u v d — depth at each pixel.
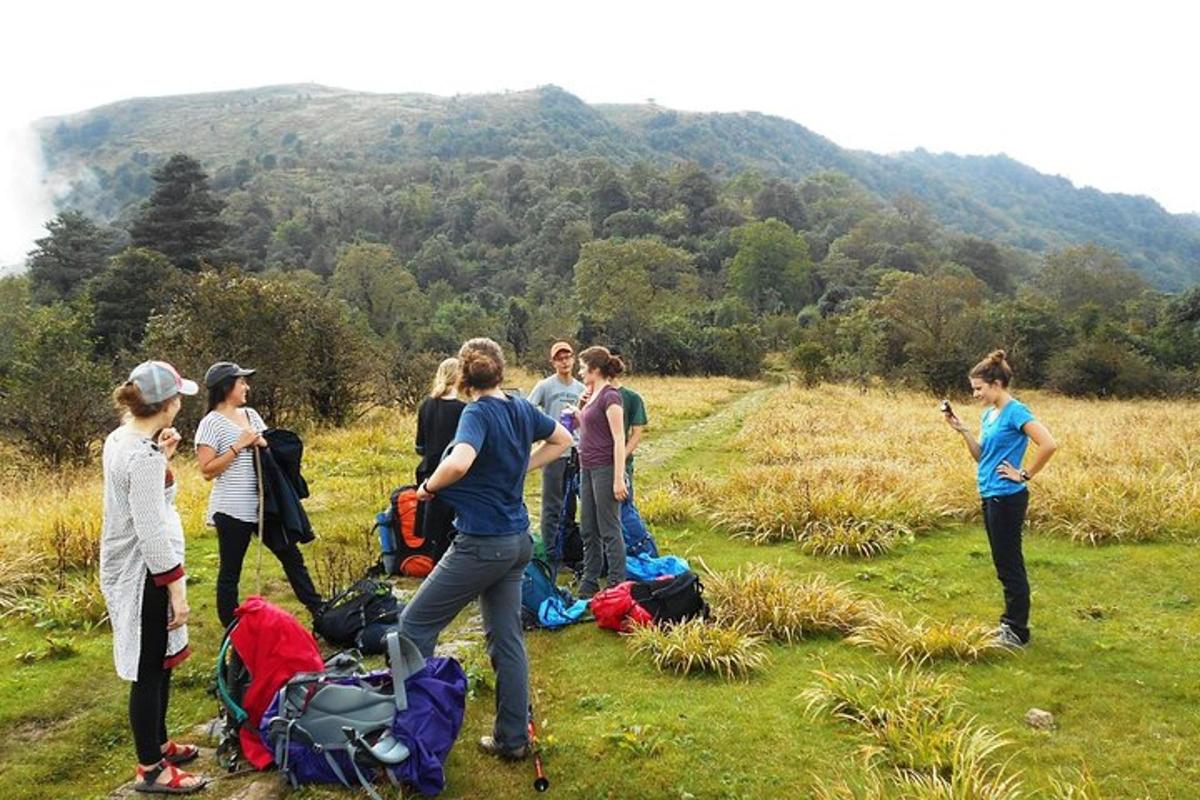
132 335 31.09
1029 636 5.28
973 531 8.48
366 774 3.52
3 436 13.16
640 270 61.38
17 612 5.96
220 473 5.02
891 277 67.06
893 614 5.90
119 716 4.32
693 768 3.75
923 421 17.67
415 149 194.75
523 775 3.70
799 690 4.62
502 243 111.06
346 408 18.03
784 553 7.71
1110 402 27.50
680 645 4.96
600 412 5.94
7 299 38.66
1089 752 3.88
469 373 3.64
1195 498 8.48
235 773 3.71
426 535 6.38
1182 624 5.59
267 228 105.25
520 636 3.85
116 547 3.44
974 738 3.80
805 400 24.91
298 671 3.83
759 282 87.31
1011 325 34.75
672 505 9.15
